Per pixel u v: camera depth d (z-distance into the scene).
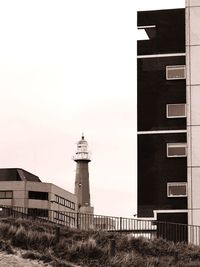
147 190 52.09
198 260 33.81
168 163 52.28
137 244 33.22
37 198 125.56
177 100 53.47
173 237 48.00
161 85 53.97
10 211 44.06
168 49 54.59
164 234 47.47
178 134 52.72
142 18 55.50
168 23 55.06
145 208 51.66
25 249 25.44
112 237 33.38
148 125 53.38
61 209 131.38
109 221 44.53
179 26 54.91
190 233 48.56
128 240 33.22
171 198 51.59
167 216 51.12
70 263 25.25
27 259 23.62
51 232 32.91
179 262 31.39
